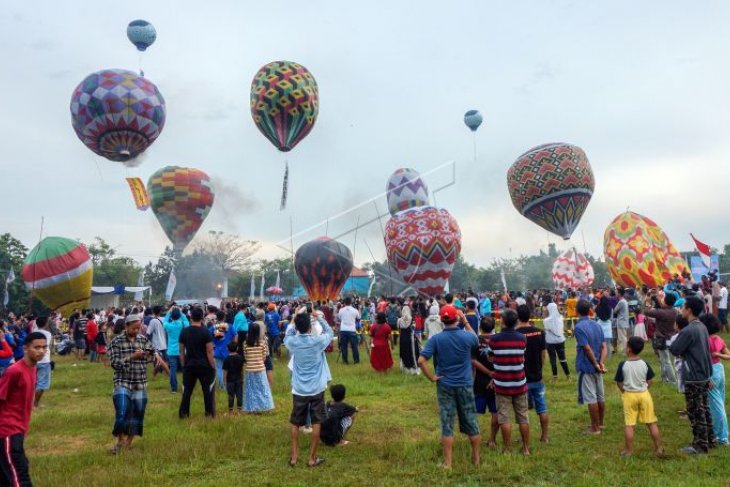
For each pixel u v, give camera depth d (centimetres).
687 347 670
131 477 621
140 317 761
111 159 2284
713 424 690
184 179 2936
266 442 761
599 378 768
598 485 565
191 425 865
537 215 2934
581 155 2875
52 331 2533
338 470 645
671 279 2216
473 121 2869
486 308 2098
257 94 1992
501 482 591
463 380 638
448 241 2222
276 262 6438
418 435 789
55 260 2361
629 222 2562
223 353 1193
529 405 757
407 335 1357
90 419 949
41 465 680
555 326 1176
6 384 495
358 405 992
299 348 684
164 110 2262
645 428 782
